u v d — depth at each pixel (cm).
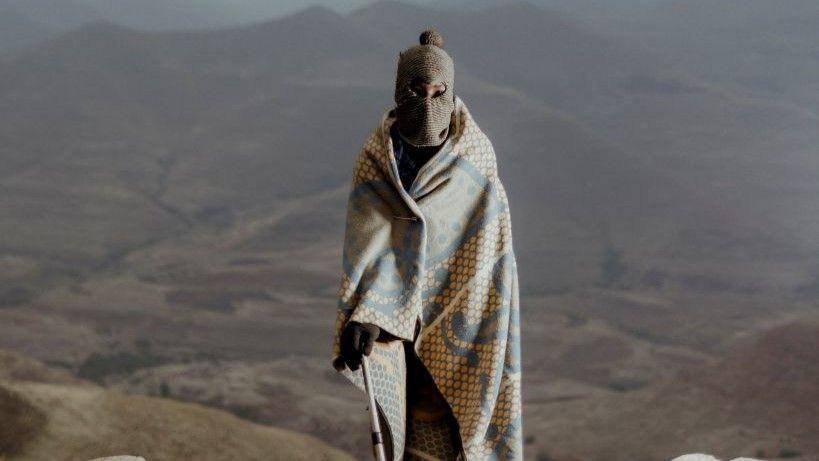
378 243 303
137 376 17675
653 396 11900
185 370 18250
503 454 314
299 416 15075
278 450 2662
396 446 291
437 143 311
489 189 312
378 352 296
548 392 17788
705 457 484
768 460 8975
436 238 306
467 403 307
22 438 2273
